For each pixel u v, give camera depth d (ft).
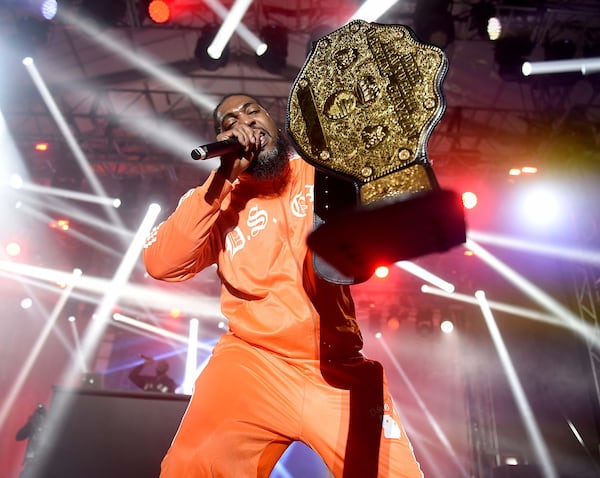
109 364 37.19
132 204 32.42
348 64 3.71
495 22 21.45
